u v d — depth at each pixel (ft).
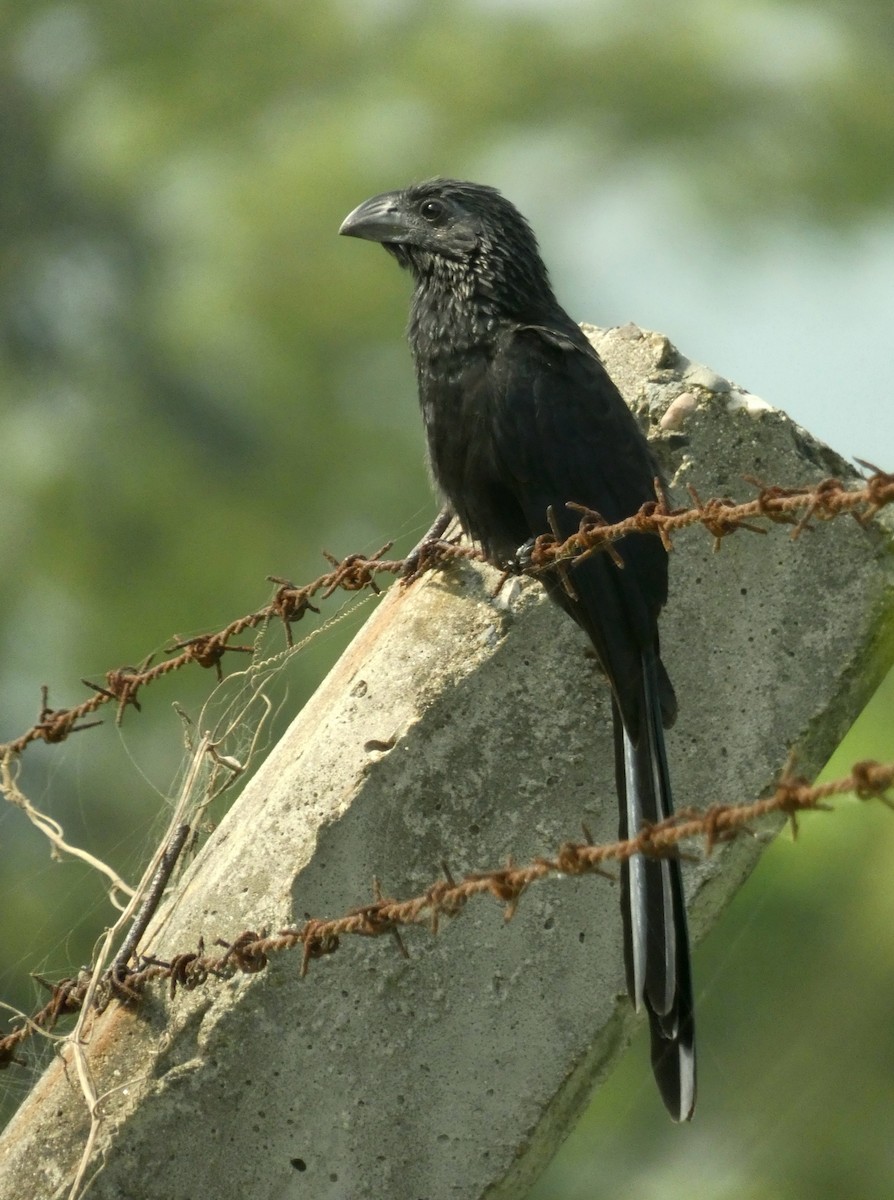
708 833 18.84
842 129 93.09
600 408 28.78
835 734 27.14
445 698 26.13
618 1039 26.13
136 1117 25.21
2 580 87.35
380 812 25.80
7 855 66.85
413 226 33.32
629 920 23.89
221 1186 25.27
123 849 68.39
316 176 92.84
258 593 86.99
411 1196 25.52
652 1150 44.42
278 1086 25.32
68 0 100.27
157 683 71.61
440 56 95.61
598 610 25.58
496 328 31.45
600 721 26.23
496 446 29.84
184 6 100.83
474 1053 25.70
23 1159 25.62
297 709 65.72
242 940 24.48
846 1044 43.52
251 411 90.58
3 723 83.66
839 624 26.78
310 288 91.15
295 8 100.17
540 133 93.91
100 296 95.50
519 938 25.82
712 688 26.86
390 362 91.35
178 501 88.94
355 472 89.76
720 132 92.73
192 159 97.86
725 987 44.01
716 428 27.58
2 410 92.32
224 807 40.81
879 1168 42.91
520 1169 25.80
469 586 26.96
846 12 95.91
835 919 43.27
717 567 26.96
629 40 94.73
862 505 21.54
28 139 97.14
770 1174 43.68
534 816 26.03
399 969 25.59
